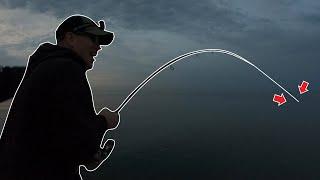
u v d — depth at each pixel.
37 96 1.51
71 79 1.51
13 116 1.56
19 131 1.53
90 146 1.52
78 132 1.48
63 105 1.49
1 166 1.58
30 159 1.53
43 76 1.52
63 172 1.54
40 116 1.51
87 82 1.58
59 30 1.74
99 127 1.56
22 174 1.53
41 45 1.65
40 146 1.52
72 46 1.73
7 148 1.57
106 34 1.75
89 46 1.75
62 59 1.56
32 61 1.61
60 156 1.53
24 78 1.59
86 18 1.77
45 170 1.53
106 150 1.91
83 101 1.52
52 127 1.50
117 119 1.72
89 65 1.79
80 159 1.55
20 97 1.55
